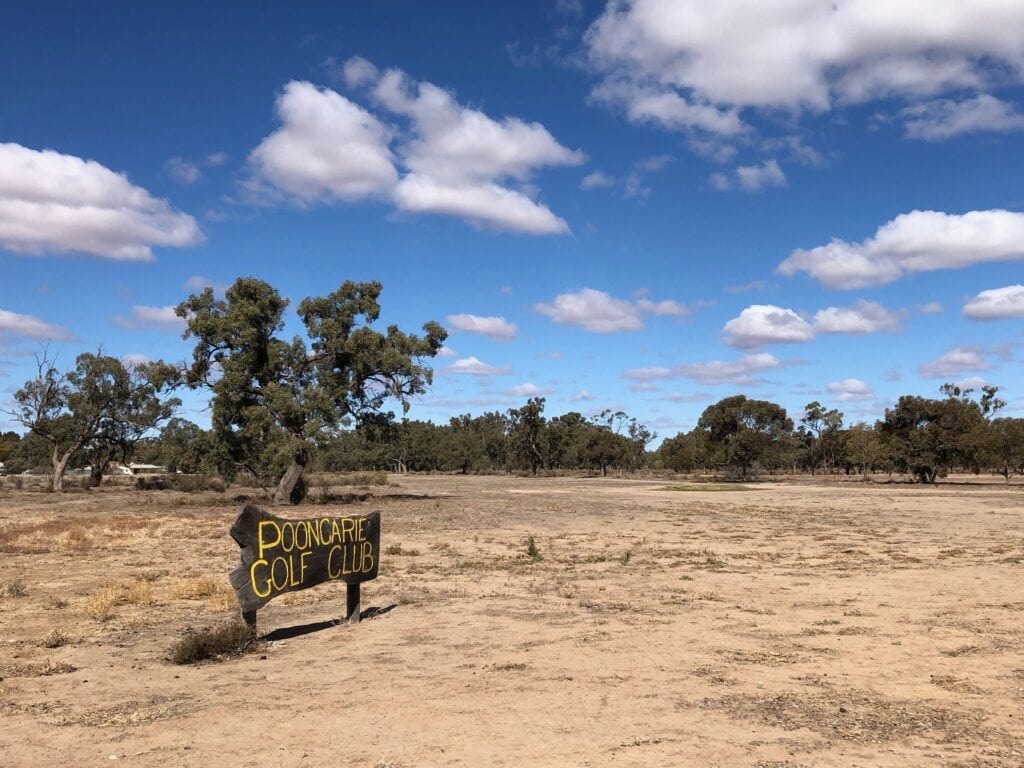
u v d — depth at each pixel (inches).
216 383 1822.1
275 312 1854.1
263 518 391.2
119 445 2955.2
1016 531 1123.3
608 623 436.1
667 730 243.1
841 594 543.5
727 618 450.9
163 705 278.2
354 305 1846.7
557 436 5649.6
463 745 229.5
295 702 278.7
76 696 291.7
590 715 259.6
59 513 1604.3
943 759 217.6
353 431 1939.0
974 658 347.3
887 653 357.7
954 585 583.2
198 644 351.9
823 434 5137.8
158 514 1556.3
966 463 3373.5
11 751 228.5
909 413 3629.4
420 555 810.2
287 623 447.2
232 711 267.9
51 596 545.3
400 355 1831.9
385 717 258.4
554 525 1237.7
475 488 2945.4
